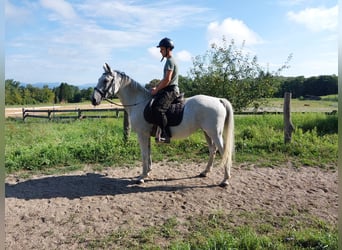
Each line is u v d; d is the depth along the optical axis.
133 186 5.10
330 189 4.91
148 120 4.89
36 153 6.64
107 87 4.89
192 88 11.06
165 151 7.34
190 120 4.80
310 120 10.10
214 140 4.80
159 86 4.77
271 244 3.13
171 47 4.73
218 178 5.48
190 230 3.59
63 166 6.39
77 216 4.02
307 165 6.21
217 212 4.03
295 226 3.64
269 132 8.52
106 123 12.76
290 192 4.79
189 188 4.98
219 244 3.13
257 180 5.36
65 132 10.70
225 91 10.59
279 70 10.62
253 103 11.02
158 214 4.05
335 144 7.44
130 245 3.28
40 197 4.69
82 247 3.27
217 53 10.73
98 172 5.95
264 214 4.00
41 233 3.59
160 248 3.17
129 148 7.15
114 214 4.07
